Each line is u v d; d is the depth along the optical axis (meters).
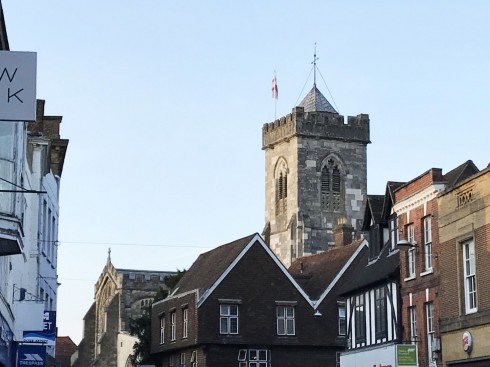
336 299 68.56
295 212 102.25
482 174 36.34
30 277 43.16
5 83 18.33
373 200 51.53
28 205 43.25
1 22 25.91
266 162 107.81
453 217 39.09
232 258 67.94
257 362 66.12
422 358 42.91
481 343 36.19
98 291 111.25
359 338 51.22
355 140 104.94
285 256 102.81
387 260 48.31
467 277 38.12
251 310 66.88
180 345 68.56
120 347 101.94
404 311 45.41
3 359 32.78
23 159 29.36
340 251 73.31
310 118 103.44
